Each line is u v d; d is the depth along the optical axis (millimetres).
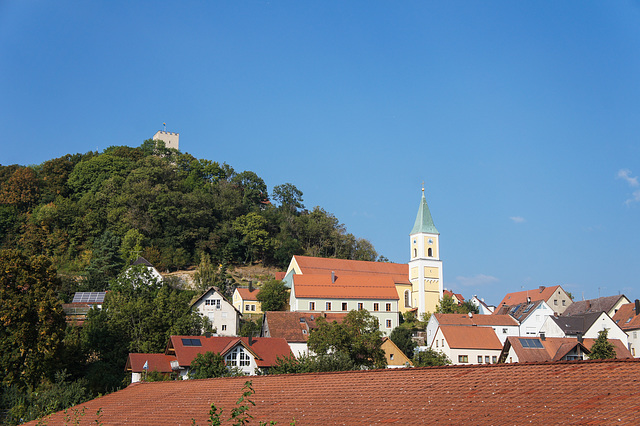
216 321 109250
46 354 70688
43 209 165625
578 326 105312
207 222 174000
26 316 72000
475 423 20594
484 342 96125
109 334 90938
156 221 166125
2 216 172250
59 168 195375
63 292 130500
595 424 17922
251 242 171500
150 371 70312
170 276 145250
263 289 131000
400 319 132375
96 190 185625
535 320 115125
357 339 81375
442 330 97062
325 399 27953
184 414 31875
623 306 118000
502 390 22859
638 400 18703
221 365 64625
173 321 97750
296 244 175750
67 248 157250
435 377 26672
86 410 39031
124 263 146375
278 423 26203
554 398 20734
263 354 73750
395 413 23750
